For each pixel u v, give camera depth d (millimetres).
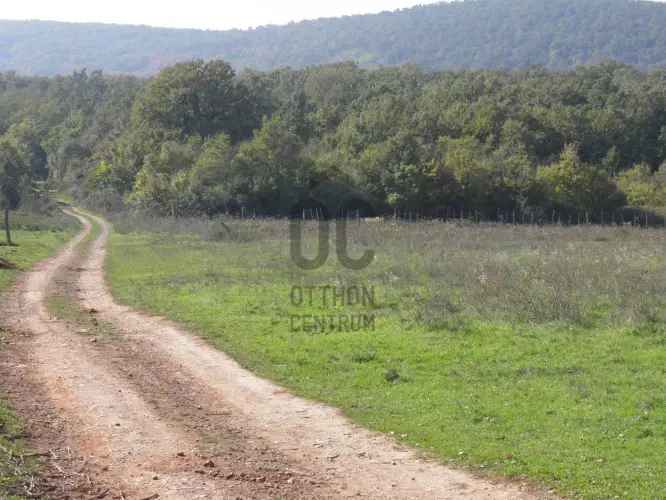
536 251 29844
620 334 14742
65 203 90062
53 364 13148
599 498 7484
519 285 19547
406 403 10828
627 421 9609
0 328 16266
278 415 10438
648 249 31094
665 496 7430
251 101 96500
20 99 148875
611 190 65625
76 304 20219
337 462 8641
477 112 84000
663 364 12484
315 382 12117
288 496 7594
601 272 21812
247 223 48219
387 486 7938
